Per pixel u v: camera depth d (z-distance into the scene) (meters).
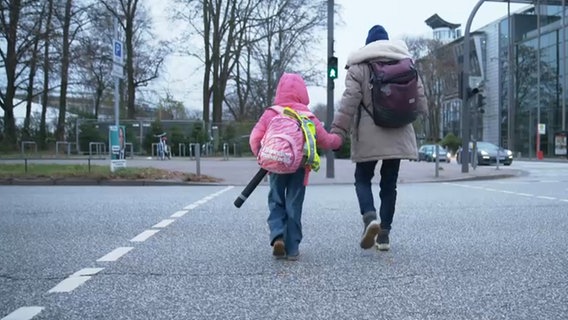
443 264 4.67
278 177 4.88
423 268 4.53
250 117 42.88
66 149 33.66
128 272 4.45
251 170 18.73
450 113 69.19
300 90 4.94
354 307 3.54
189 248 5.40
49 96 42.81
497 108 60.69
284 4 33.44
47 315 3.40
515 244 5.54
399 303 3.61
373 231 4.77
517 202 9.31
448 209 8.31
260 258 4.94
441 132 71.00
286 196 4.87
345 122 4.85
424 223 6.91
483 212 7.96
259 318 3.34
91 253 5.18
